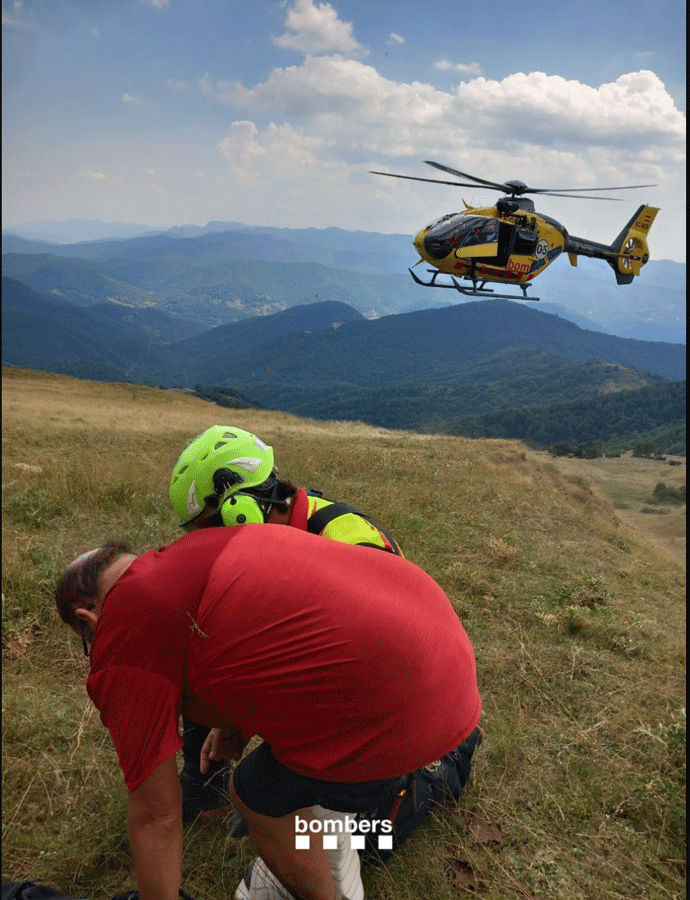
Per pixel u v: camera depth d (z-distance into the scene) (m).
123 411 35.72
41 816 2.60
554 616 5.17
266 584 1.69
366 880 2.39
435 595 1.96
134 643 1.65
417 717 1.72
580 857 2.58
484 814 2.74
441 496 9.98
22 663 3.77
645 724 3.56
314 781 1.80
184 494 2.25
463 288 16.78
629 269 24.44
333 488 9.88
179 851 1.74
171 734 1.67
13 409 24.28
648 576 7.85
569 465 77.69
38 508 6.84
